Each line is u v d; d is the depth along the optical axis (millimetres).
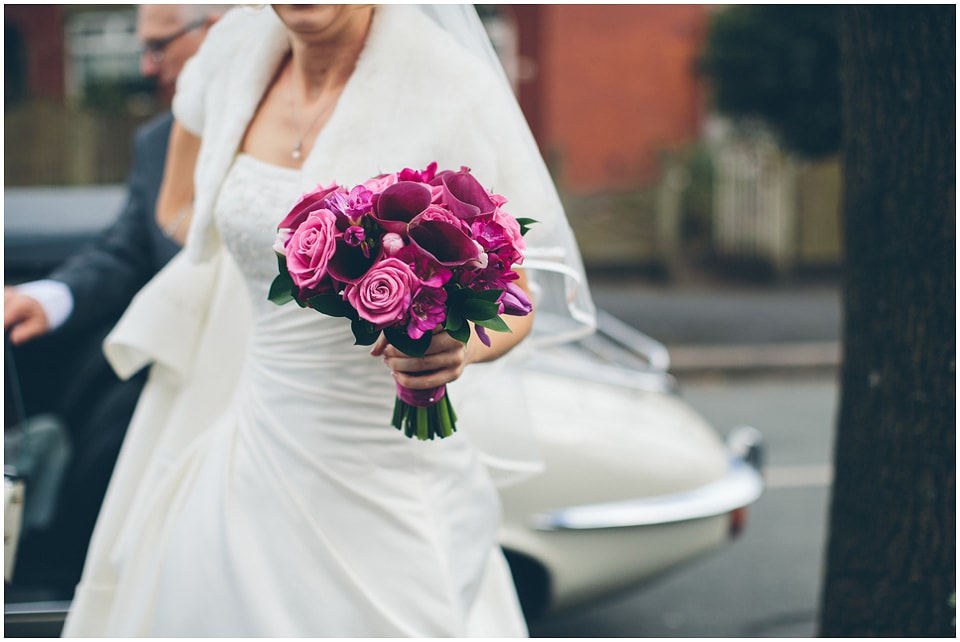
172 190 3102
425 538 2428
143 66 3639
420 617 2393
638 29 15164
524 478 3160
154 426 2879
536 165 2471
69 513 3457
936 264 2910
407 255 2031
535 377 3820
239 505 2469
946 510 2992
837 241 13070
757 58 11961
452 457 2531
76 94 15180
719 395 8625
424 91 2383
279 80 2543
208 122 2637
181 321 2824
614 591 3691
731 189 13438
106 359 3586
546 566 3594
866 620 3104
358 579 2391
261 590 2395
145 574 2596
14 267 3695
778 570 4938
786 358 9414
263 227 2408
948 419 2961
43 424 3561
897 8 2861
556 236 2535
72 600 3338
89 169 13719
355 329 2107
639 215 13258
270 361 2482
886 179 2934
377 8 2439
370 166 2371
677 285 12914
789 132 12250
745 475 4031
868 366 3035
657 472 3688
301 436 2430
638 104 15273
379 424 2426
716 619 4453
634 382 3992
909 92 2875
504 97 2457
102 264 3357
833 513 3195
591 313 2766
